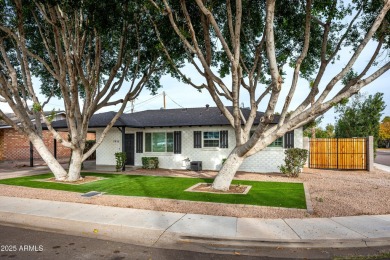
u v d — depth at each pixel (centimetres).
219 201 853
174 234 584
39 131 1527
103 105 1280
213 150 1727
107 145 2022
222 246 536
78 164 1266
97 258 480
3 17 1145
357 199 883
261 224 635
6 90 1164
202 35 1134
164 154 1831
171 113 2044
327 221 657
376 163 2236
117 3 999
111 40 1279
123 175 1474
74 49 1089
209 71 966
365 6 982
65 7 963
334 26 1131
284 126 897
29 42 1292
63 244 547
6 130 2411
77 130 1253
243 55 1227
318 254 495
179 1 998
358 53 852
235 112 961
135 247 532
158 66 1357
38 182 1213
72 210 761
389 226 619
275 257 484
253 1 1075
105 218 688
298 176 1406
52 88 1614
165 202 848
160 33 1111
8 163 2178
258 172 1598
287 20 1084
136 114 2128
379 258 474
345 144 1730
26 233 611
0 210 761
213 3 969
